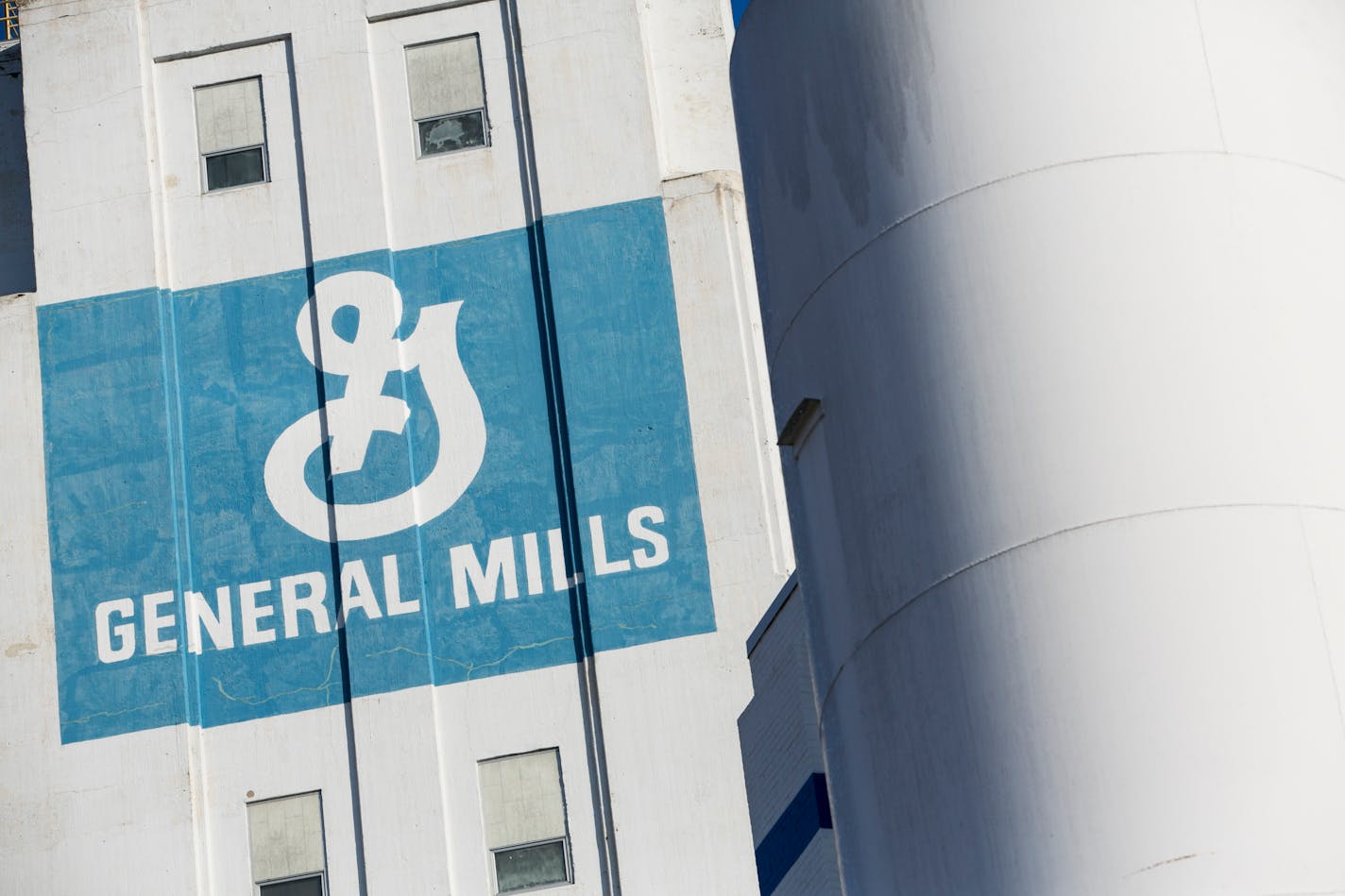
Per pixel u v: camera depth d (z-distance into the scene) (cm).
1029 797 2498
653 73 6238
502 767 5578
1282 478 2516
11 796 5688
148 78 6259
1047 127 2689
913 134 2772
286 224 6088
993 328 2642
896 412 2714
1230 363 2556
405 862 5516
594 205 5956
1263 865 2373
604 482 5728
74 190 6172
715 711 5506
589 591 5644
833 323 2834
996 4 2764
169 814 5631
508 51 6144
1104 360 2575
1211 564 2484
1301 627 2458
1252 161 2661
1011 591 2556
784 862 3647
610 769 5491
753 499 5666
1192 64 2700
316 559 5803
